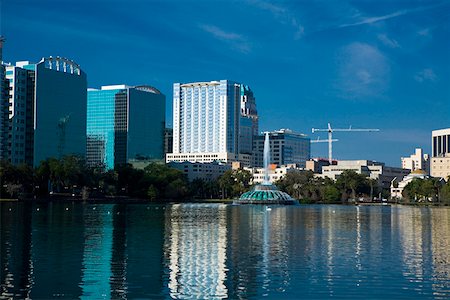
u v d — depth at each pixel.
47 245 82.88
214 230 110.38
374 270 65.06
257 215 171.50
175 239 92.81
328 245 85.94
